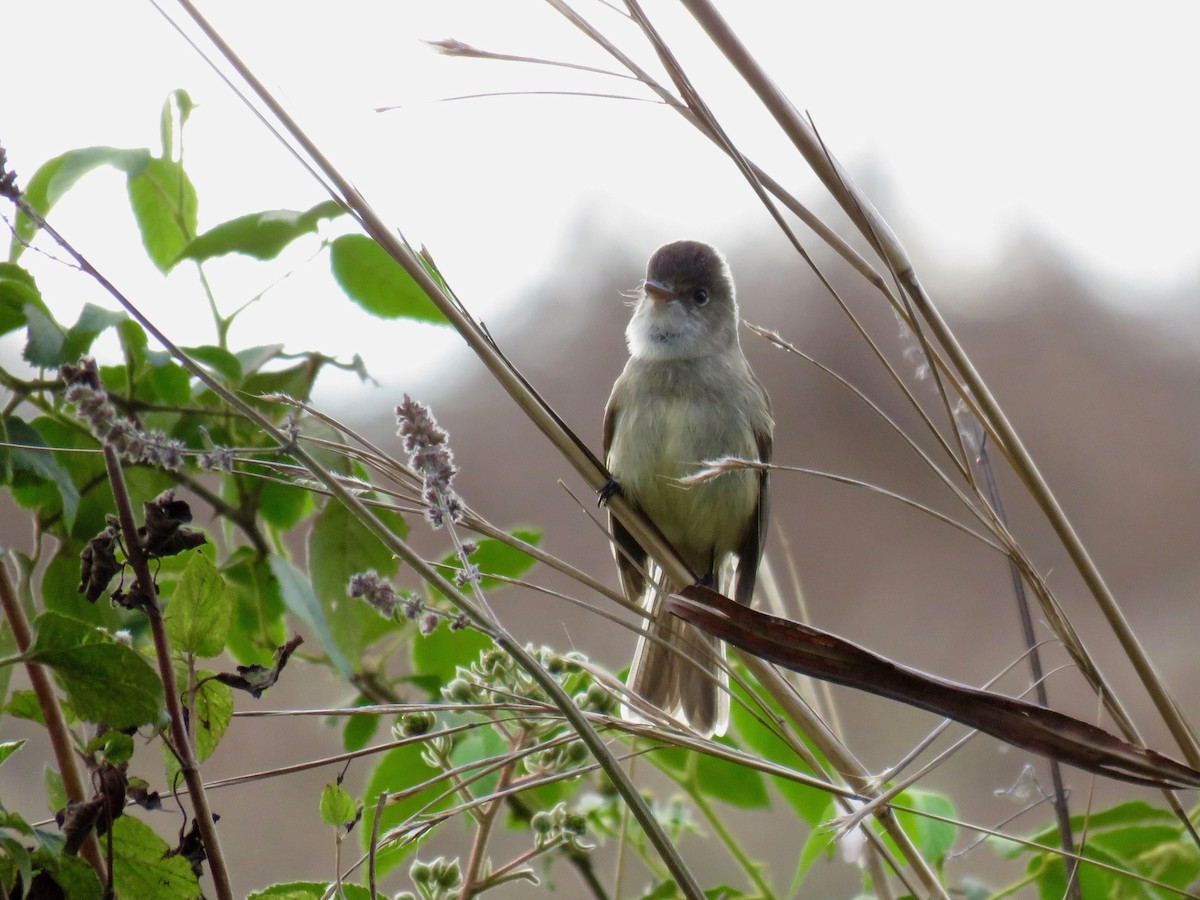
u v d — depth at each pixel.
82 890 3.54
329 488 3.82
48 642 3.44
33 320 4.90
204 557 3.74
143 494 5.68
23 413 5.61
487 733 5.80
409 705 4.12
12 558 4.62
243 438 6.11
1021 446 4.42
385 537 3.60
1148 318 23.62
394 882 7.48
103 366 5.98
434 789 5.70
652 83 4.32
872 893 5.70
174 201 6.54
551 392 20.95
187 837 3.85
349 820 3.82
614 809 5.94
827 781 4.59
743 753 4.29
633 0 4.20
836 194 4.32
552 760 4.88
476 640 6.32
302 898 4.07
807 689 5.98
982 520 4.35
